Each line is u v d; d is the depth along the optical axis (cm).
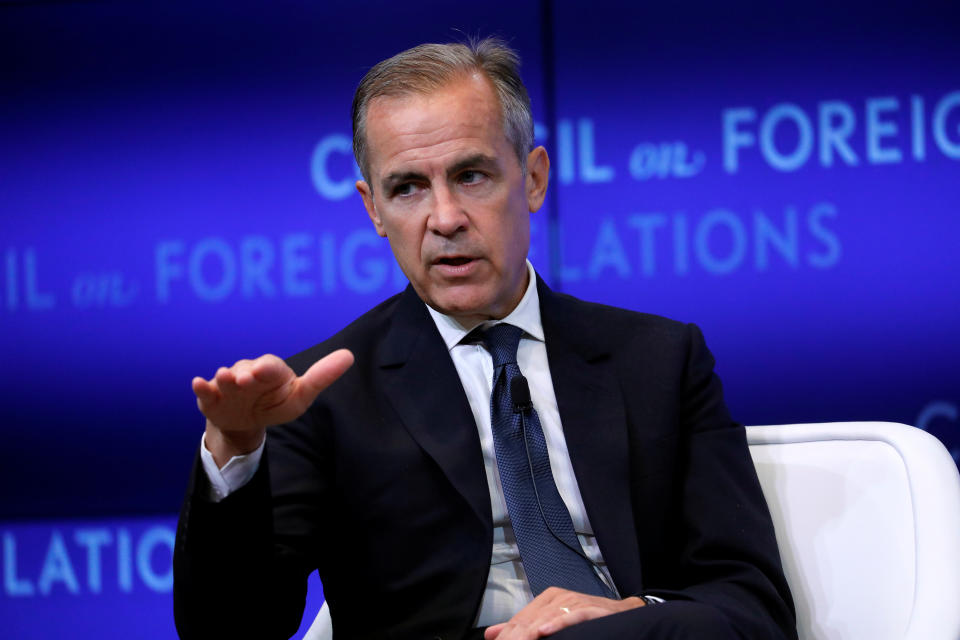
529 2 1250
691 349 635
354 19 1267
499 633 482
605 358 620
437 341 605
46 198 1288
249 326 1271
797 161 1219
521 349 616
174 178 1280
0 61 1289
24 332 1288
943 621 532
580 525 579
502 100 574
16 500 1288
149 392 1278
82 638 1273
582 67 1245
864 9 1209
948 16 1200
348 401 589
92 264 1284
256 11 1275
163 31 1281
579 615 474
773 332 1218
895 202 1207
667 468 598
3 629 1277
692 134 1231
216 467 489
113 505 1279
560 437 594
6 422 1288
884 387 1204
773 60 1222
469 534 559
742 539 578
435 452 566
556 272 1244
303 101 1270
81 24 1287
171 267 1279
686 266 1230
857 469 611
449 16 1259
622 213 1238
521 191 586
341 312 1264
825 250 1214
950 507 575
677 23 1234
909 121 1204
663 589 593
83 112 1286
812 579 604
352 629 582
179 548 505
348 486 578
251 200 1273
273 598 520
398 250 578
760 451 635
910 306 1203
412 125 558
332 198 1268
